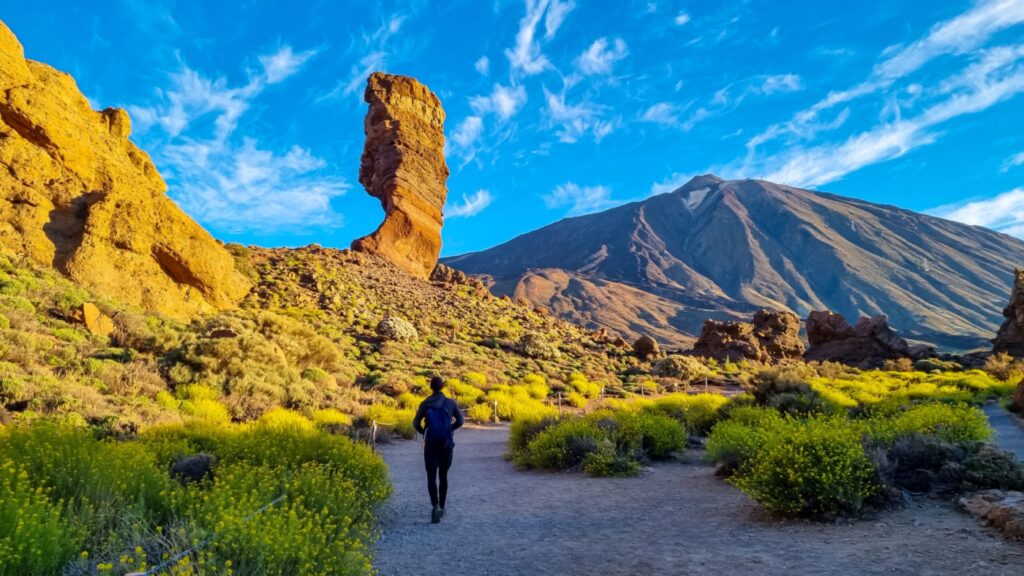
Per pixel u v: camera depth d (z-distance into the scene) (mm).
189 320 31938
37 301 22500
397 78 69062
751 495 6809
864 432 8500
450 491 9828
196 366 20375
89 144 33375
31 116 30484
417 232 65188
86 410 12992
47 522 3557
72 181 31625
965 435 8984
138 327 24328
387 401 25203
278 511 4785
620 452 11531
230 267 38562
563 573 4914
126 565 3391
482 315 56031
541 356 46625
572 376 40125
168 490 5359
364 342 38219
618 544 5824
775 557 5059
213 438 9469
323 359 29328
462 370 36219
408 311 49812
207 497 4730
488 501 8703
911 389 28141
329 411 19203
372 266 58812
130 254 31375
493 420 25156
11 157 29078
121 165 35469
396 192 64312
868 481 6699
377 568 5125
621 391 38406
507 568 5094
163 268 33562
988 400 26453
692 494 8391
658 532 6273
